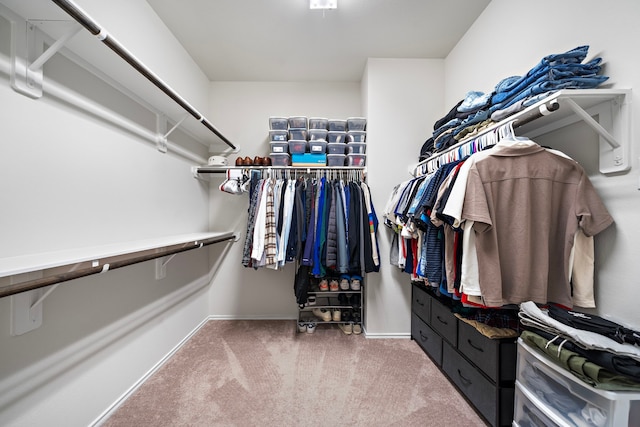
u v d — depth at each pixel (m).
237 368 1.63
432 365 1.68
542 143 1.26
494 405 1.12
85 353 1.11
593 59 1.00
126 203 1.35
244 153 2.53
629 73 0.89
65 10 0.73
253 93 2.54
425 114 2.19
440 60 2.21
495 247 1.00
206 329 2.23
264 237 1.89
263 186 1.96
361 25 1.82
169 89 1.26
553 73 0.94
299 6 1.64
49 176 0.95
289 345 1.95
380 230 2.13
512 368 1.10
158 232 1.65
